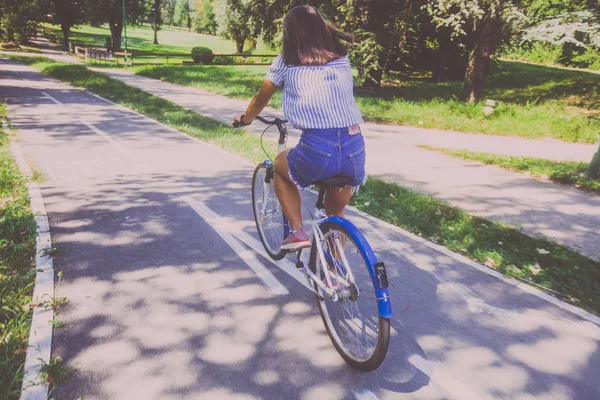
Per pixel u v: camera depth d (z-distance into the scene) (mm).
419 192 6977
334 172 2969
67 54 45906
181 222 5355
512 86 23094
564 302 3959
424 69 30250
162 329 3350
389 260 4625
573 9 17000
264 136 10617
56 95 16531
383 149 10062
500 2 14812
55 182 6695
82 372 2875
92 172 7301
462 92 18656
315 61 2869
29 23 48500
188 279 4074
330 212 3486
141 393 2732
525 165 8602
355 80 23297
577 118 14242
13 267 4090
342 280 3018
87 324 3359
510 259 4637
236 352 3143
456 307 3822
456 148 10445
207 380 2867
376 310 2863
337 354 3172
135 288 3885
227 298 3803
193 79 23922
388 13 19438
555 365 3141
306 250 3727
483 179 7887
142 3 54844
